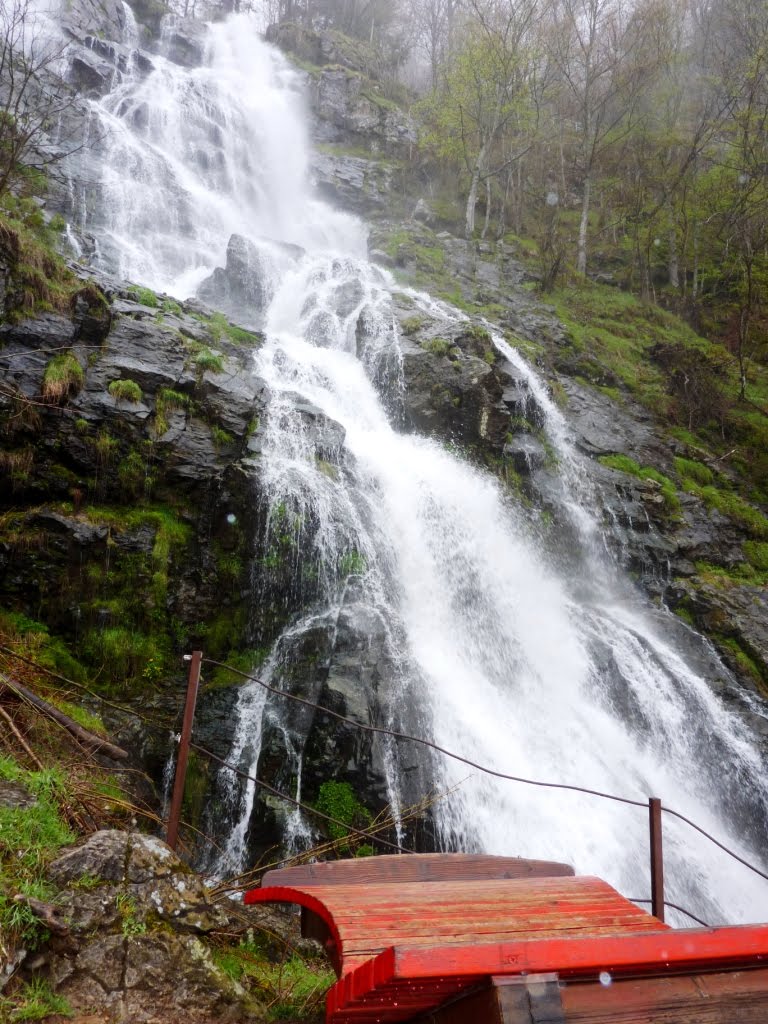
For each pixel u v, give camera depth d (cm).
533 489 1670
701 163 3378
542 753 1148
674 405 2289
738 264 2931
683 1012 240
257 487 1162
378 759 959
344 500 1255
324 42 4194
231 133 3172
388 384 1683
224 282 1977
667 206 3238
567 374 2238
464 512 1449
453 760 1034
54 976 421
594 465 1859
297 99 3684
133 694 1000
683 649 1509
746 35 3130
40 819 510
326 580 1145
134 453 1141
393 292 2088
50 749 708
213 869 901
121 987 433
